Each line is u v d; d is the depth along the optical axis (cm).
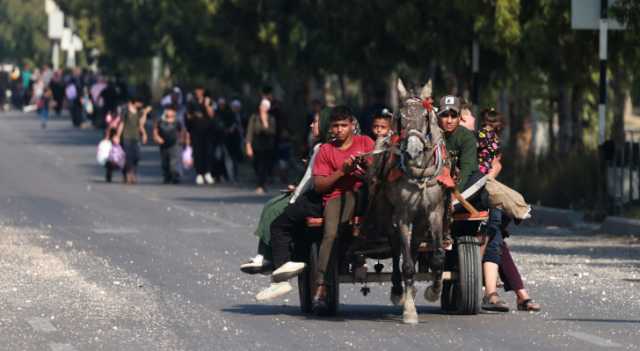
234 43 11775
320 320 3641
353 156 3509
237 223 6656
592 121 9756
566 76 7675
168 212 7250
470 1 7544
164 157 9612
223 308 3869
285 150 9612
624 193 6850
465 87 8744
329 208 3594
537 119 10419
